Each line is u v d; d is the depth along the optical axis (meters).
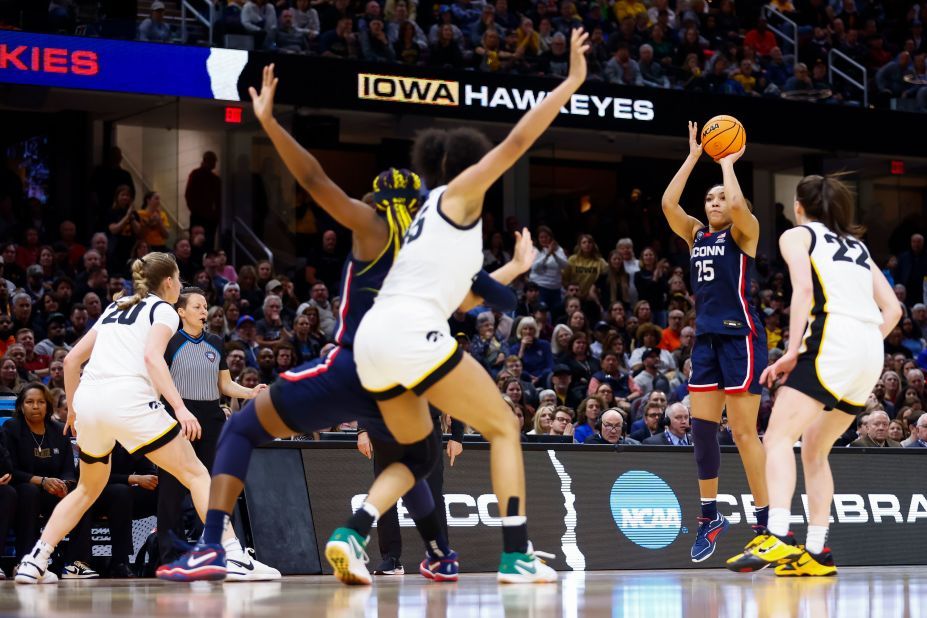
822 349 6.46
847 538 10.07
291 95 18.27
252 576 7.17
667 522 9.61
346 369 5.29
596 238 22.86
